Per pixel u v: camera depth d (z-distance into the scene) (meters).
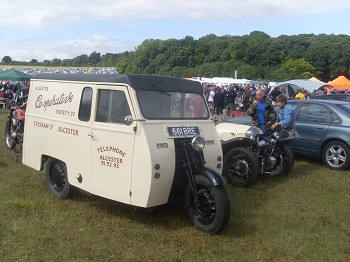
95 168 5.43
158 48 85.31
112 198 5.23
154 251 4.47
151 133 4.91
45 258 4.21
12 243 4.56
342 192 7.09
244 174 7.22
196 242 4.73
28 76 27.08
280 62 80.00
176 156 5.07
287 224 5.46
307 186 7.45
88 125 5.50
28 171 7.80
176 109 5.38
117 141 5.12
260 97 8.55
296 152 9.74
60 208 5.77
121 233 4.93
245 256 4.45
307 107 9.71
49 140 6.25
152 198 4.88
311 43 83.44
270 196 6.76
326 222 5.61
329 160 9.07
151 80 5.26
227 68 77.00
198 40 87.62
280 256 4.49
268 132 8.37
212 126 5.70
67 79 6.02
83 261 4.20
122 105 5.14
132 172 4.96
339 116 9.04
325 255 4.55
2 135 12.15
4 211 5.57
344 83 30.58
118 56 91.88
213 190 4.85
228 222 5.26
